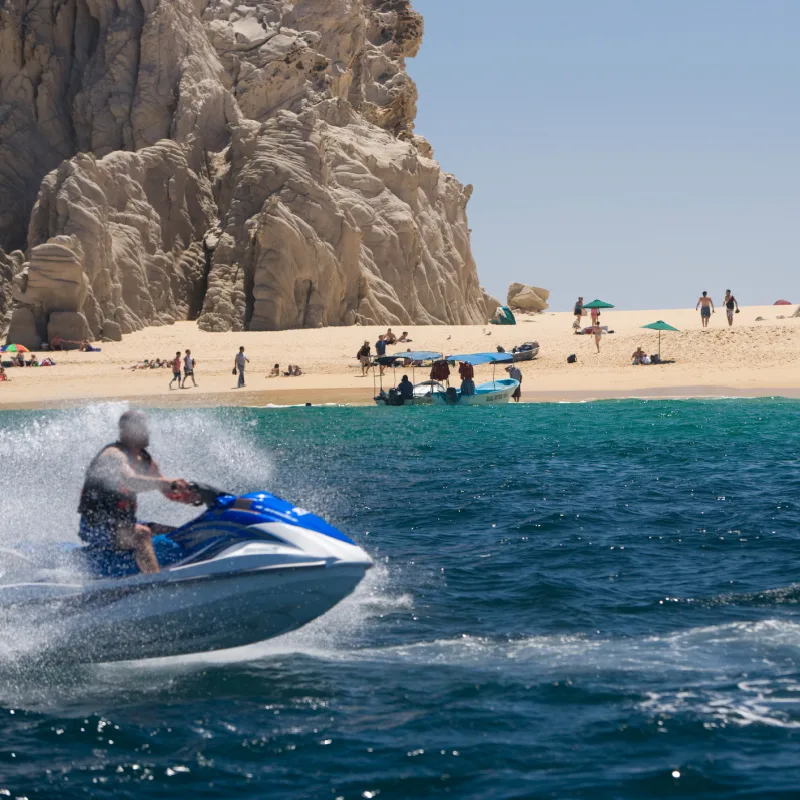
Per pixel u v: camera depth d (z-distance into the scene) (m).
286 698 28.38
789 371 163.12
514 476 69.31
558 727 25.72
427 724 26.22
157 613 30.41
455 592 39.12
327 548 30.92
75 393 162.00
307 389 167.12
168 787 23.05
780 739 24.55
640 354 178.00
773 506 55.00
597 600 37.31
